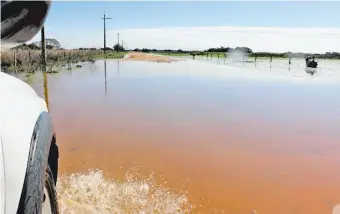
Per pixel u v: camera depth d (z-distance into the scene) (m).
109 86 13.98
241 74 24.02
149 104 9.69
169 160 4.92
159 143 5.75
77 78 16.89
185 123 7.33
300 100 11.38
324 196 3.89
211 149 5.50
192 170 4.54
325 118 8.25
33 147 1.31
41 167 1.34
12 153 1.21
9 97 1.41
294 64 50.75
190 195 3.80
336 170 4.70
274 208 3.57
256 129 6.96
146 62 42.41
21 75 15.51
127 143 5.69
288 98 11.81
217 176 4.36
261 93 13.10
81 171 4.33
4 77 1.58
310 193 3.96
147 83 15.91
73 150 5.22
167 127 6.93
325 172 4.62
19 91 1.54
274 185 4.15
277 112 8.91
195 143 5.81
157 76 20.31
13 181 1.17
